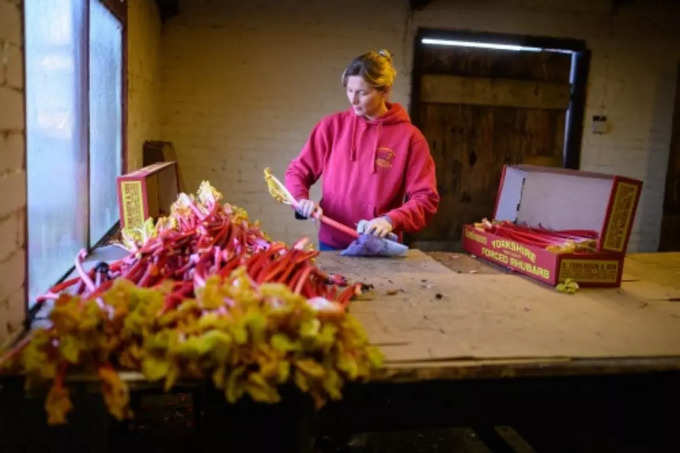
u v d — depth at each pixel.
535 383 1.71
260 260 1.56
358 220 2.58
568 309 1.74
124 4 3.15
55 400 1.06
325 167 2.66
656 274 2.27
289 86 5.06
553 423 1.87
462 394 1.78
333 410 1.77
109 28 2.92
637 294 1.95
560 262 1.94
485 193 5.48
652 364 1.38
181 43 4.89
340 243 2.60
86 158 2.35
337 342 1.15
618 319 1.66
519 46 5.36
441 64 5.27
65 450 1.33
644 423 1.75
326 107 5.13
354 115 2.59
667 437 1.72
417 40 5.16
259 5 4.94
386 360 1.27
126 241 1.96
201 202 2.02
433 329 1.49
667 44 5.56
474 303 1.75
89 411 1.34
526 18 5.31
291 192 2.58
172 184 2.92
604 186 2.10
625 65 5.52
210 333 1.06
